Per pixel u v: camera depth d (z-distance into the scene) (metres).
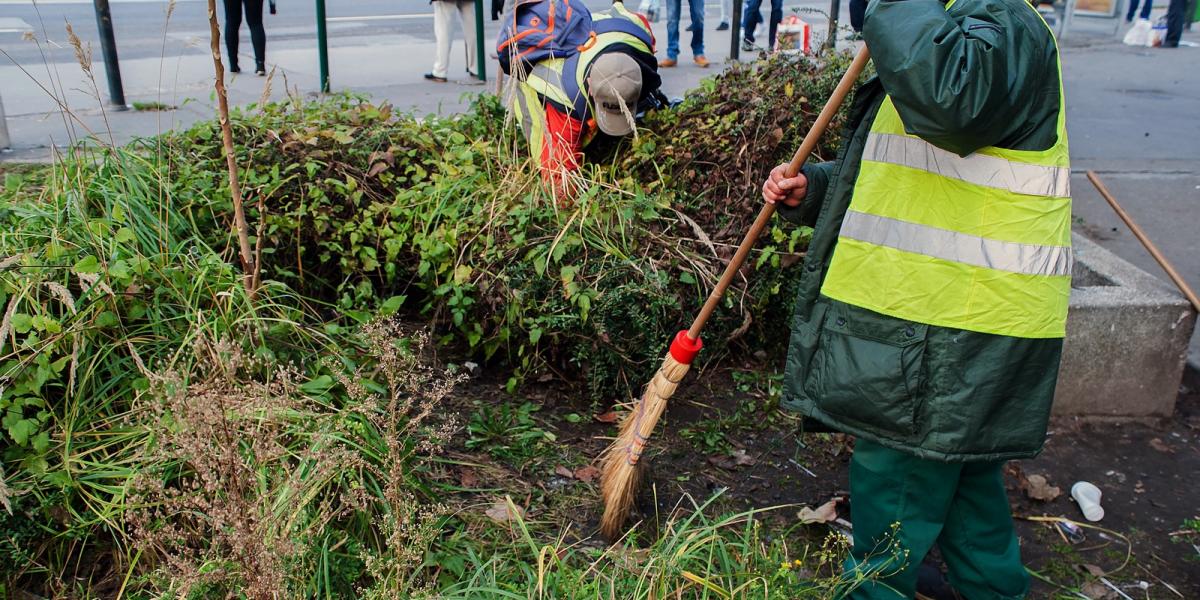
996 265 2.27
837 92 2.43
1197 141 8.48
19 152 5.91
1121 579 3.02
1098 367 3.85
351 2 17.41
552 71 4.12
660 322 3.70
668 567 2.54
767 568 2.69
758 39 12.84
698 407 3.81
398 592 2.36
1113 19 15.53
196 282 3.14
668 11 10.23
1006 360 2.30
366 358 3.22
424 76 9.30
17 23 13.30
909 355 2.32
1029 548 3.16
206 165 4.12
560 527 3.04
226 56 10.48
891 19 2.12
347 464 2.46
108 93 8.05
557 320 3.50
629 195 3.97
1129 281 4.05
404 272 4.11
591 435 3.57
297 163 4.14
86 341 2.84
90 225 3.16
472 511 3.04
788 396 2.56
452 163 4.22
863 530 2.59
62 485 2.59
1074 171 7.38
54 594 2.56
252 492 2.46
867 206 2.37
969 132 2.07
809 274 2.52
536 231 3.75
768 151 4.10
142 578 2.41
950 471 2.47
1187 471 3.63
